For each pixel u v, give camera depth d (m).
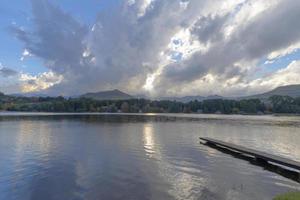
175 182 18.50
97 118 121.19
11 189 16.81
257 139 45.00
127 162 24.77
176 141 40.59
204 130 62.50
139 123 88.12
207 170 22.14
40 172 20.81
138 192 16.38
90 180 18.81
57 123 81.38
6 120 95.12
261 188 17.41
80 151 30.55
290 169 22.80
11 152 29.33
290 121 117.19
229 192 16.53
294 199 13.59
